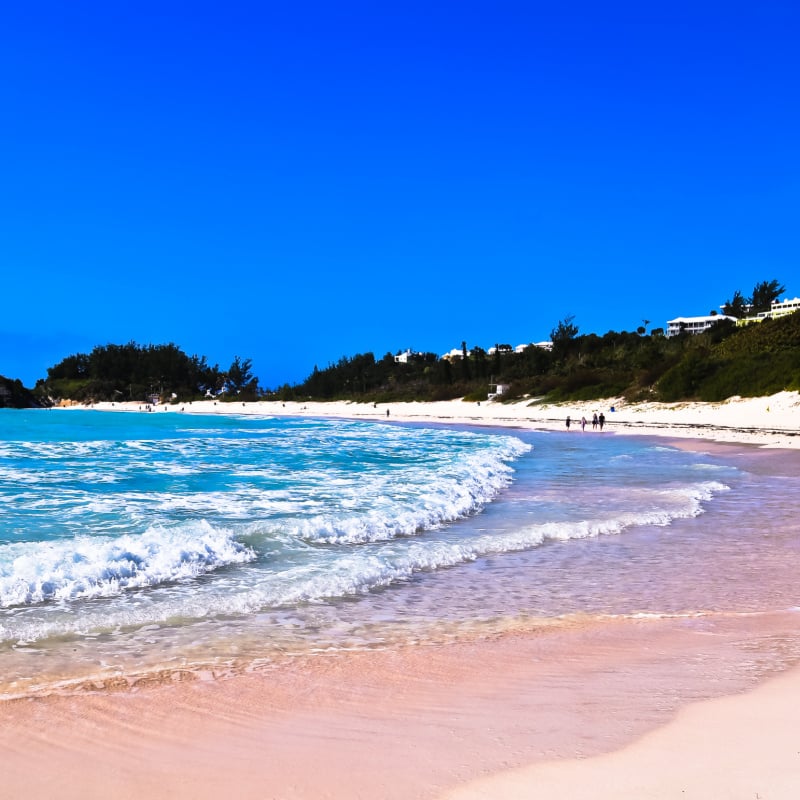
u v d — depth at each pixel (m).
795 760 3.83
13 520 12.74
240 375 166.62
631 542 11.91
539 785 3.67
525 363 100.56
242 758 4.18
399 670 5.90
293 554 10.59
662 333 101.88
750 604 8.20
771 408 48.47
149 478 19.84
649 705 4.83
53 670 5.91
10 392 130.25
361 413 94.06
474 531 12.80
